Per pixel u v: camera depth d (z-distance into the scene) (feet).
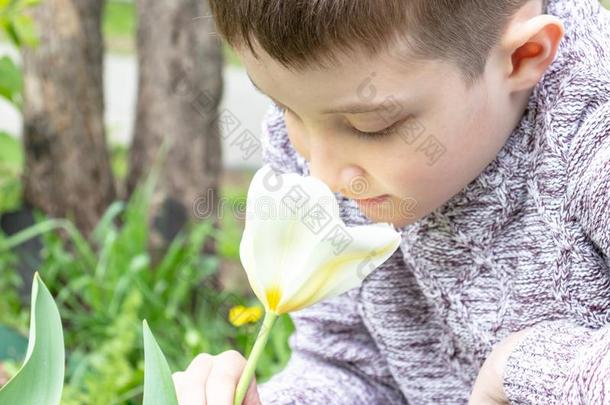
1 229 6.25
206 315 5.86
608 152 2.83
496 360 2.90
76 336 5.52
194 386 2.89
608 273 2.95
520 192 3.02
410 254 3.18
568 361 2.78
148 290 5.62
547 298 3.01
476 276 3.11
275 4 2.63
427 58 2.71
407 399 3.47
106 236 6.03
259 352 2.63
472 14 2.74
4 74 4.88
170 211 6.35
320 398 3.36
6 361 4.54
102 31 6.43
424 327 3.35
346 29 2.63
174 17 6.20
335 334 3.52
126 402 4.45
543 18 2.82
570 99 2.93
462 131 2.82
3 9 5.02
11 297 5.88
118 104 11.48
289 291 2.57
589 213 2.86
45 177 6.32
